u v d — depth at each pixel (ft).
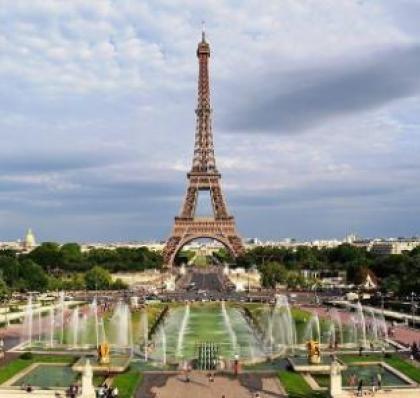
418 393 611.88
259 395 608.60
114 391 601.62
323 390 629.92
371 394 606.96
